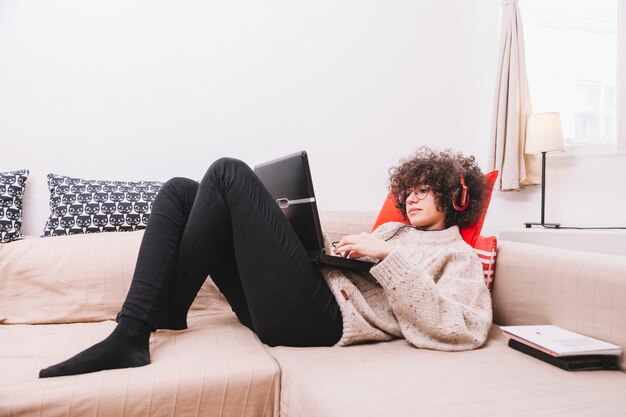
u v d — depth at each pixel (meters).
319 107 2.21
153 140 1.96
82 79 1.88
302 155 1.14
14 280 1.45
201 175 2.03
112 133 1.91
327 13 2.22
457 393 0.83
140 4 1.95
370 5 2.30
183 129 2.00
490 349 1.11
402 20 2.36
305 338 1.15
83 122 1.88
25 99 1.81
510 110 2.45
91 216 1.65
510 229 2.27
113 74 1.91
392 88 2.34
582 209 2.52
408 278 1.09
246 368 1.00
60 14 1.85
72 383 0.89
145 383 0.92
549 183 2.58
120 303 1.48
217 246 1.17
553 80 2.77
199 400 0.95
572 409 0.76
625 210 2.44
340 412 0.76
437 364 0.99
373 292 1.27
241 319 1.34
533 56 2.74
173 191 1.17
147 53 1.95
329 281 1.19
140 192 1.74
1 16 1.79
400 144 2.36
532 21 2.73
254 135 2.10
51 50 1.84
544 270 1.20
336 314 1.17
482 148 2.56
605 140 2.71
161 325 1.19
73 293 1.46
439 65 2.44
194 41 2.02
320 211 1.97
